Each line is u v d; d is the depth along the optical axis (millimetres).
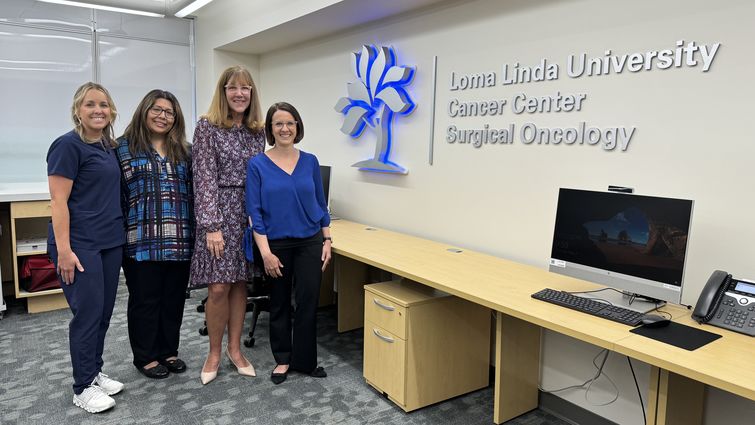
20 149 4891
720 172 2000
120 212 2557
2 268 4375
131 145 2637
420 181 3420
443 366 2646
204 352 3256
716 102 1995
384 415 2531
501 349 2408
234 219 2697
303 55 4629
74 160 2309
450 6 3117
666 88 2139
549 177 2619
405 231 3578
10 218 4051
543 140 2629
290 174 2711
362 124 3895
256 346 3359
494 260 2783
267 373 2965
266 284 3283
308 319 2848
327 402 2645
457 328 2670
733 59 1940
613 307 1953
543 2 2588
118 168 2521
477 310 2738
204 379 2814
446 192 3225
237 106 2646
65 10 4969
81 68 5113
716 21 1977
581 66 2430
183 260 2740
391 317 2578
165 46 5523
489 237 2959
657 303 2072
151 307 2844
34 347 3338
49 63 4945
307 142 4656
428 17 3279
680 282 1848
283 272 2773
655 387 1783
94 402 2504
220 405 2596
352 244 3160
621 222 2021
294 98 4816
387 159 3678
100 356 2705
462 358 2715
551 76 2564
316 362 2924
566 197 2211
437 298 2566
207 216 2564
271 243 2709
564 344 2557
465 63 3039
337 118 4234
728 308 1817
